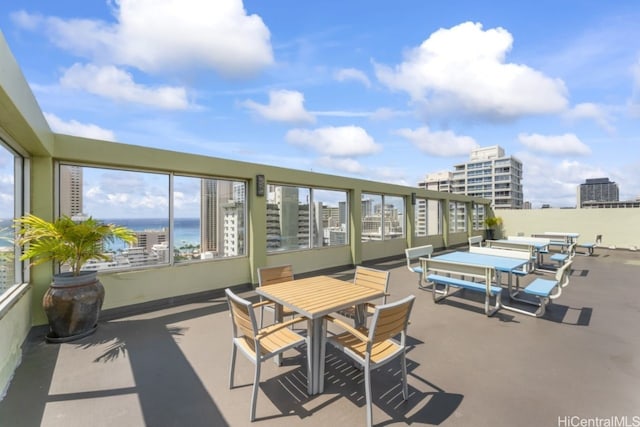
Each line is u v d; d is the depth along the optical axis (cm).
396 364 270
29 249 312
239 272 564
